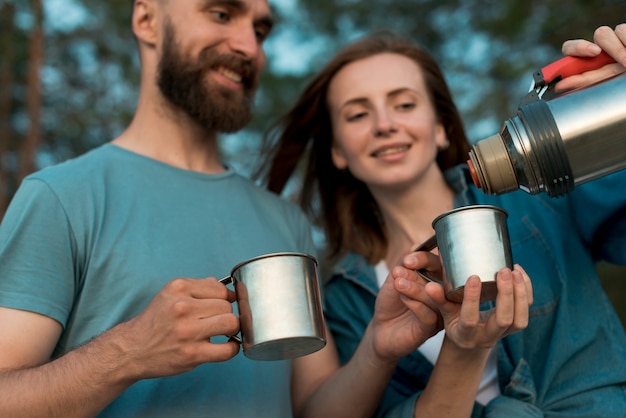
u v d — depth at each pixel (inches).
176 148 98.3
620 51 76.3
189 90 96.0
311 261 69.2
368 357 86.7
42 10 245.0
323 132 120.1
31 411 69.8
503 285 65.1
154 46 102.2
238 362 83.8
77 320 80.9
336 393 90.3
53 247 80.4
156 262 84.0
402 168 103.2
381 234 111.0
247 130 258.8
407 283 74.4
